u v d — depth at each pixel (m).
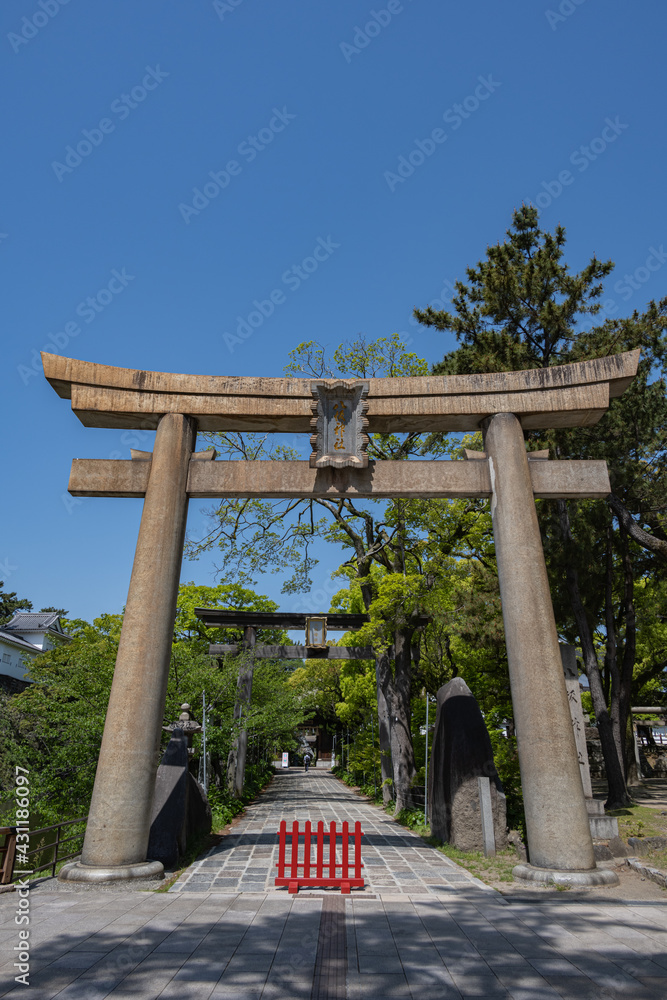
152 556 10.62
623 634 22.14
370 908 7.81
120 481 11.41
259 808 21.28
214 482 11.46
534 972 5.55
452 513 18.27
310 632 24.16
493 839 11.40
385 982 5.31
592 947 6.25
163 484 11.12
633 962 5.81
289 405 11.75
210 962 5.77
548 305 15.92
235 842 13.49
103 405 11.52
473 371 16.36
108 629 18.97
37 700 16.95
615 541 19.09
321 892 8.67
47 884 9.10
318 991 5.11
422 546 19.73
